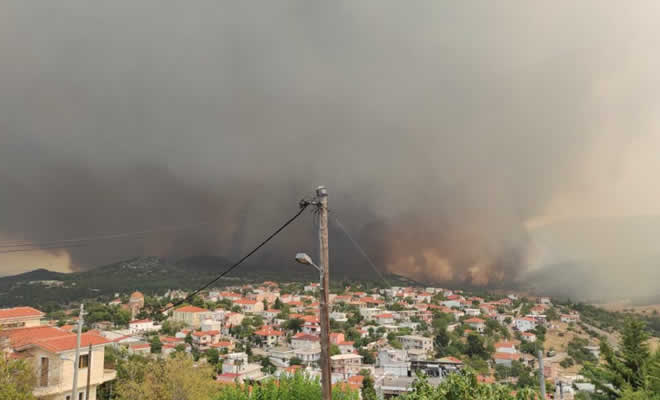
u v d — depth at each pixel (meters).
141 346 125.19
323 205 14.50
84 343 38.06
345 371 102.31
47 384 35.19
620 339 35.91
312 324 177.62
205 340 153.88
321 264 14.11
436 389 14.73
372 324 191.00
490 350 143.38
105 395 43.69
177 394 43.25
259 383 24.17
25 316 43.47
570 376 106.88
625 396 30.34
